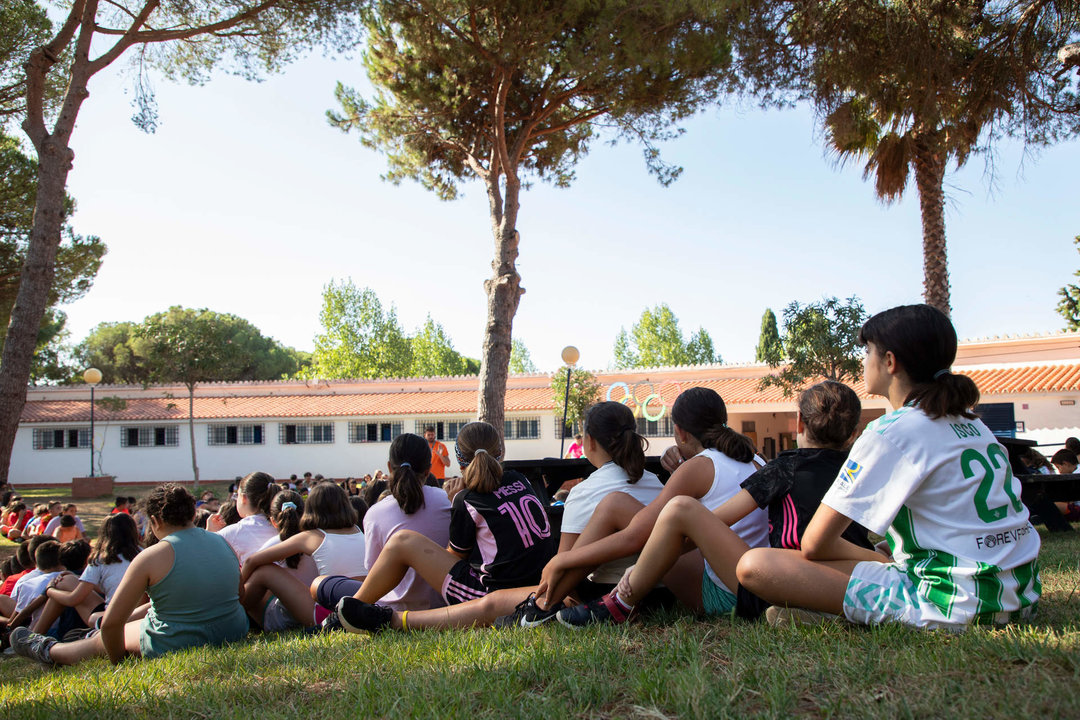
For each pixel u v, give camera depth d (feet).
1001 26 32.65
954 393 8.75
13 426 37.19
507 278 45.27
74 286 67.56
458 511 13.71
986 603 8.65
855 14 32.55
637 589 11.02
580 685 8.55
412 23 41.75
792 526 10.50
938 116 33.55
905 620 9.03
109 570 19.76
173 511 15.15
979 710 6.84
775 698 7.53
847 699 7.48
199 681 11.39
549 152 52.70
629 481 12.83
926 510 8.86
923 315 9.13
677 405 12.96
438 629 12.79
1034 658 7.86
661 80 42.86
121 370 151.02
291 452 103.40
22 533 47.34
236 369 107.14
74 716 9.88
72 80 38.55
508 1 39.81
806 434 11.12
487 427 15.16
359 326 168.55
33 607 20.30
